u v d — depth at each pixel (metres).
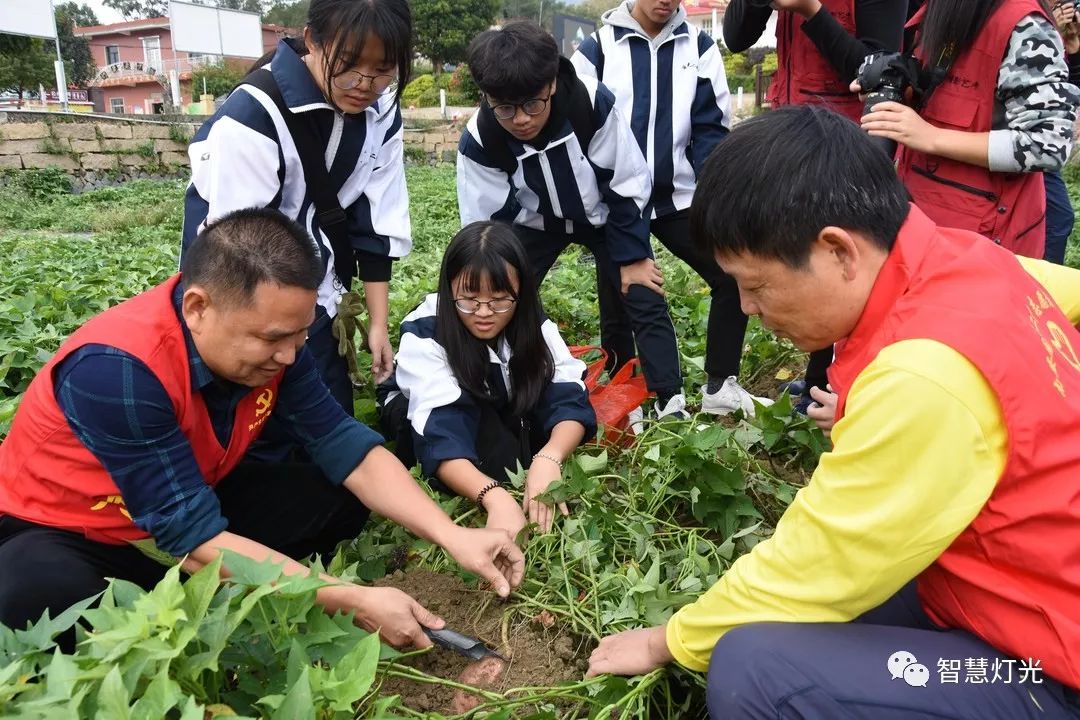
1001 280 1.43
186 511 1.84
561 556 2.25
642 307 3.35
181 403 1.87
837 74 3.41
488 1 33.97
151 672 1.32
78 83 43.59
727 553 2.32
